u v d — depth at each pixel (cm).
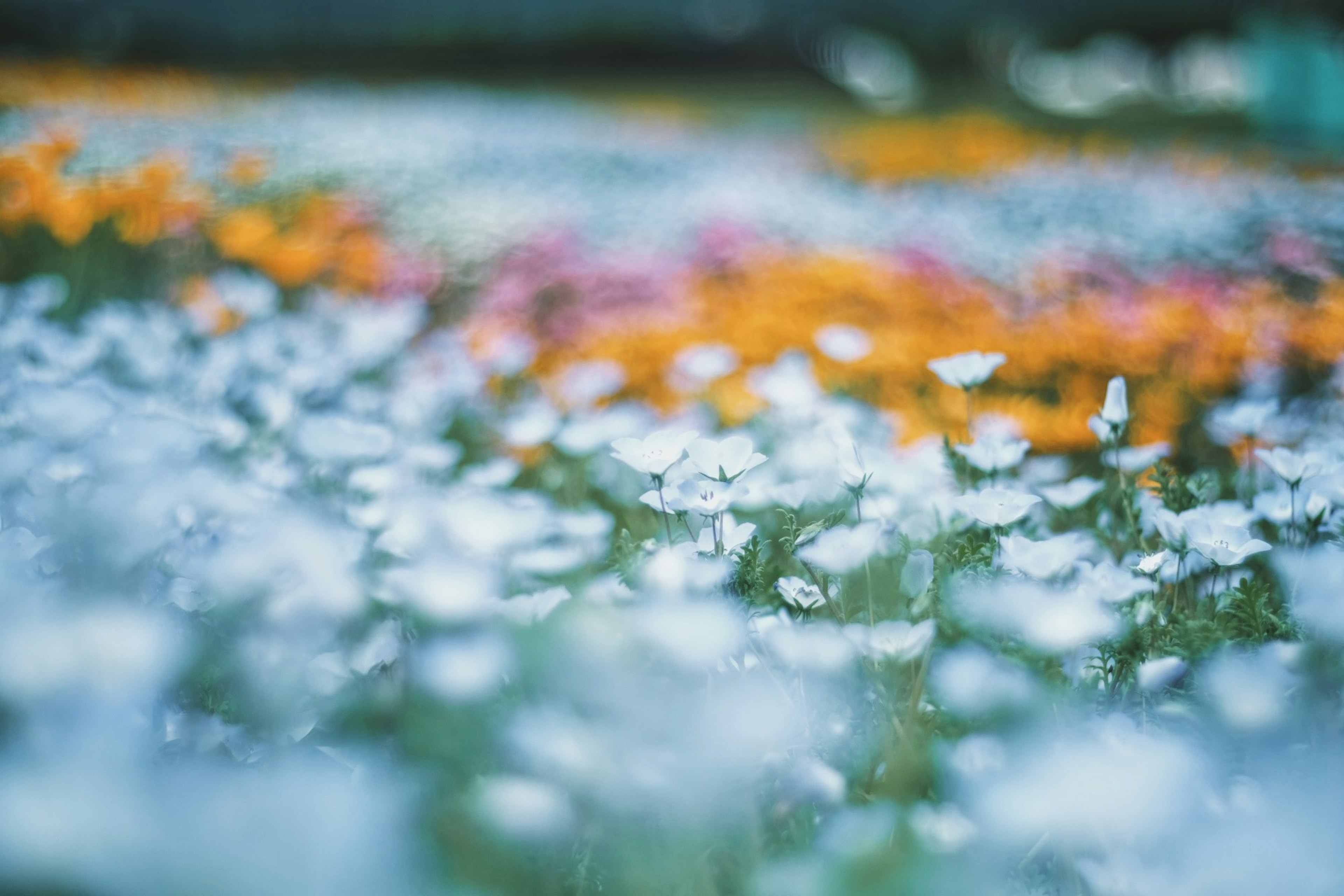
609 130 514
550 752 58
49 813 40
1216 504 78
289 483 80
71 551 64
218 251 177
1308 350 133
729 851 61
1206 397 124
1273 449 75
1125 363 133
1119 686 66
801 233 251
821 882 56
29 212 154
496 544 68
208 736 62
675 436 69
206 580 65
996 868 57
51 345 96
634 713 57
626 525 88
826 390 106
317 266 160
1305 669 62
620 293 174
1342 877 49
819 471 80
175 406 88
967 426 87
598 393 101
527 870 59
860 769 64
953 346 138
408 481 84
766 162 434
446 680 62
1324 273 197
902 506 78
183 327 123
